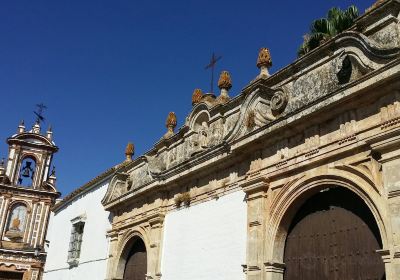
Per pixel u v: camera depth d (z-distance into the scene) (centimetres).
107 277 1938
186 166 1537
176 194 1630
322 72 1076
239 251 1227
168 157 1766
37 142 4366
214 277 1298
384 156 869
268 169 1172
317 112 1024
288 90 1177
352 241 956
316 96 1071
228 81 1561
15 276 3947
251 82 1320
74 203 2647
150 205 1766
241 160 1315
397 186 829
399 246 799
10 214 4094
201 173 1487
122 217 1989
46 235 4134
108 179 2273
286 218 1108
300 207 1110
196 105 1614
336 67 1020
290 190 1089
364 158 925
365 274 908
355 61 968
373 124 918
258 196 1175
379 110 914
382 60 901
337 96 970
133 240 1888
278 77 1219
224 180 1380
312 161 1040
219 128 1475
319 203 1065
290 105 1152
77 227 2462
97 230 2225
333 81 1030
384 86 887
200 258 1386
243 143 1235
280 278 1094
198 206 1476
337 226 1002
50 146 4384
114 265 1919
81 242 2392
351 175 945
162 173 1664
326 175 1000
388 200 838
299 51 1828
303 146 1083
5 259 3875
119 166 2172
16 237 4009
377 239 900
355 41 967
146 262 1753
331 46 1053
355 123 963
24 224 4100
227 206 1332
